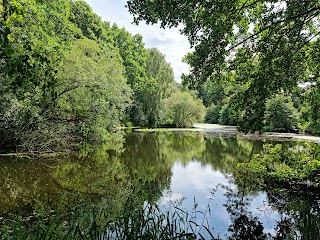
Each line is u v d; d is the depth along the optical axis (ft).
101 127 49.73
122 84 55.06
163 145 60.95
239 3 19.02
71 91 43.32
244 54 21.11
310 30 21.03
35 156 39.22
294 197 23.76
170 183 28.71
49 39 40.09
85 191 24.98
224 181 29.71
